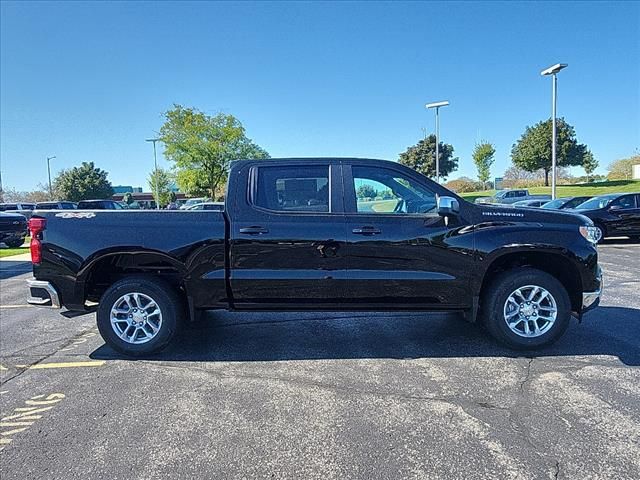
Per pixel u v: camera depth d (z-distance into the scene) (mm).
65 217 4266
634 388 3443
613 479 2371
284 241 4148
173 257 4172
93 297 4594
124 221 4230
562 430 2859
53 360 4301
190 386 3637
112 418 3117
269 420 3055
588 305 4258
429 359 4125
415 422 2992
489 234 4156
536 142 49750
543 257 4355
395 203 4297
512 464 2514
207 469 2516
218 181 35875
